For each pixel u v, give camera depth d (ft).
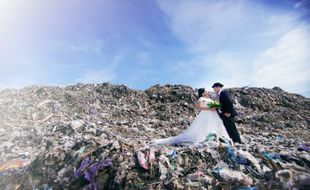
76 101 41.09
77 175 15.25
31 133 26.35
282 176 12.68
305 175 12.55
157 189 13.32
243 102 49.80
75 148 17.10
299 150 19.22
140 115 38.93
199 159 15.24
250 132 33.37
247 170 14.38
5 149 23.50
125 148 16.30
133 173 14.44
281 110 47.26
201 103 18.07
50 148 18.10
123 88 48.78
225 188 12.87
